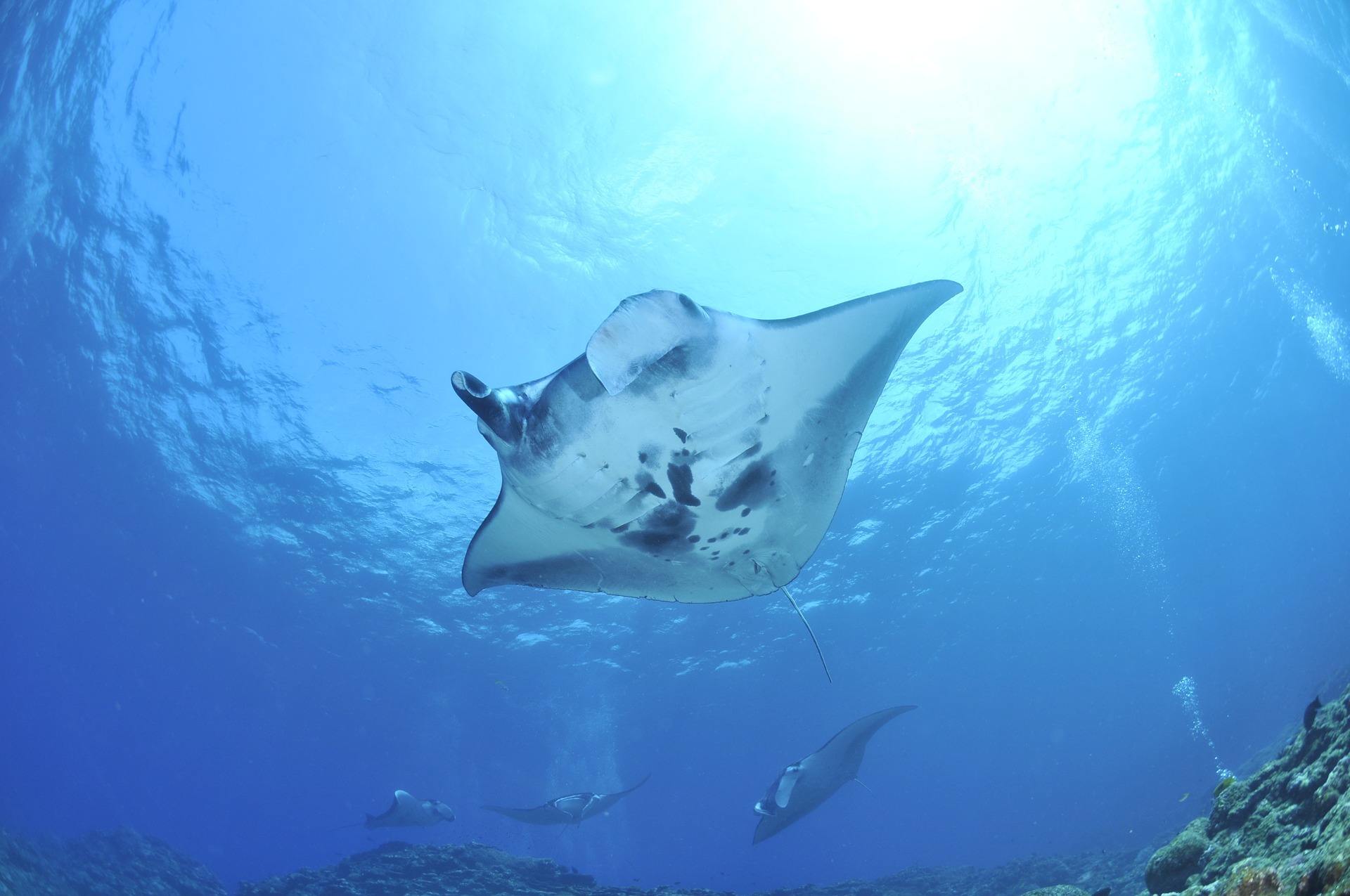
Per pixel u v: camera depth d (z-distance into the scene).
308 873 9.11
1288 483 26.33
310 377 13.58
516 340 12.33
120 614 21.58
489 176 10.52
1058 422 17.61
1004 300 13.72
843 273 12.09
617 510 2.94
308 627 20.72
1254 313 17.55
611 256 11.27
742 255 11.52
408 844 9.42
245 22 9.61
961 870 12.00
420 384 13.36
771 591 3.51
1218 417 20.78
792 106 10.42
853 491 16.80
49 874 12.51
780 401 2.96
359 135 10.44
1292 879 1.78
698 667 23.39
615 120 10.05
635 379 2.57
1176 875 3.26
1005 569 23.25
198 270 12.27
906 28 10.12
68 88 10.27
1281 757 3.18
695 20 9.52
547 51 9.49
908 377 14.35
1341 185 15.38
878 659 25.62
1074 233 13.20
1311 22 11.85
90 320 13.27
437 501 15.94
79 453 15.97
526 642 21.30
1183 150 12.89
